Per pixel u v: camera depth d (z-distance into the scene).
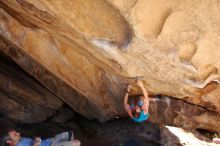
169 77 5.91
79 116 8.86
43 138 7.78
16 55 6.87
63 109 8.45
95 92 7.52
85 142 8.07
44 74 7.32
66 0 4.56
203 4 4.35
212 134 8.16
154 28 4.75
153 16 4.57
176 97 7.31
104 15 4.73
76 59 6.79
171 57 5.21
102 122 8.35
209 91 6.86
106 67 6.48
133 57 5.39
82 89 7.40
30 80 7.59
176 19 4.59
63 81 7.39
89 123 8.68
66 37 5.71
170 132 7.35
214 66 5.58
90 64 6.94
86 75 7.17
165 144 7.31
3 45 6.71
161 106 7.52
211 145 7.30
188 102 7.42
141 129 8.02
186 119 7.58
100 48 5.39
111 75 6.89
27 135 7.72
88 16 4.79
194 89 6.77
